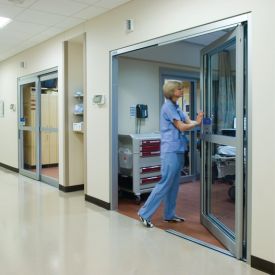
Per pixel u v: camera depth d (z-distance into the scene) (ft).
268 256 8.45
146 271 8.71
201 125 12.34
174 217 12.97
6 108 25.75
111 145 14.24
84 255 9.70
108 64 14.21
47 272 8.64
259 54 8.44
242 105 9.00
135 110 18.17
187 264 9.11
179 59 19.71
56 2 13.25
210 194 12.59
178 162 11.98
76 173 18.12
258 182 8.60
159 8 11.54
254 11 8.53
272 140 8.26
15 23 16.03
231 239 9.82
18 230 11.79
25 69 22.25
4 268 8.85
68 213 13.91
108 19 14.12
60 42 17.81
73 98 17.74
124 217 13.41
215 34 16.72
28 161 23.45
